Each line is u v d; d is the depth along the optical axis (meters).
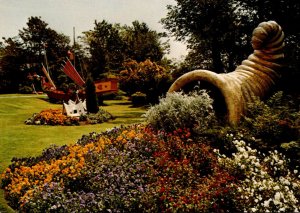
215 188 5.92
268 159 7.24
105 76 47.81
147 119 9.72
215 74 9.48
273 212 5.48
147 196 5.75
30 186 7.41
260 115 8.95
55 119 19.61
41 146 12.61
